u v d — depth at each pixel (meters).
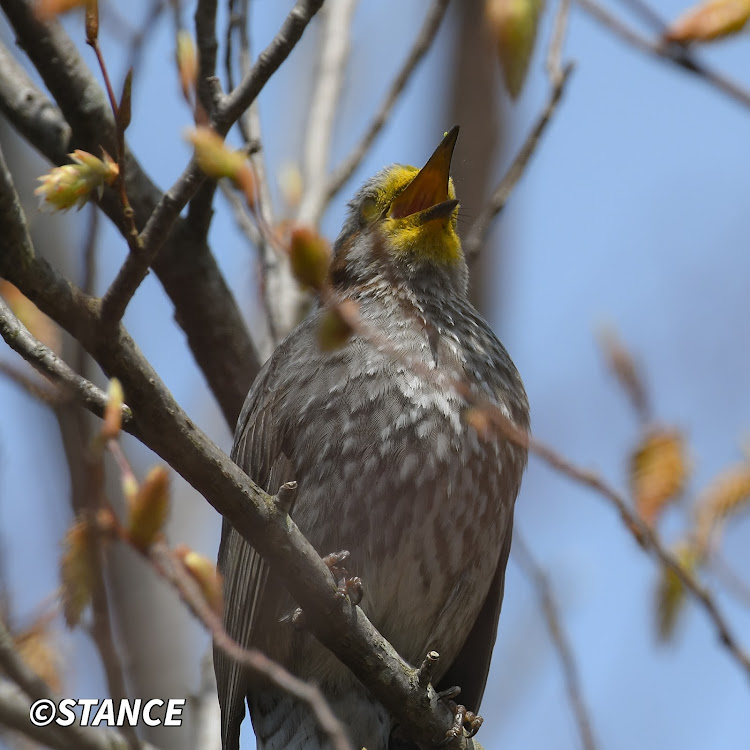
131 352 6.77
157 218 6.57
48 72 9.52
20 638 7.27
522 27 6.97
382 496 9.50
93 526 6.04
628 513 7.49
